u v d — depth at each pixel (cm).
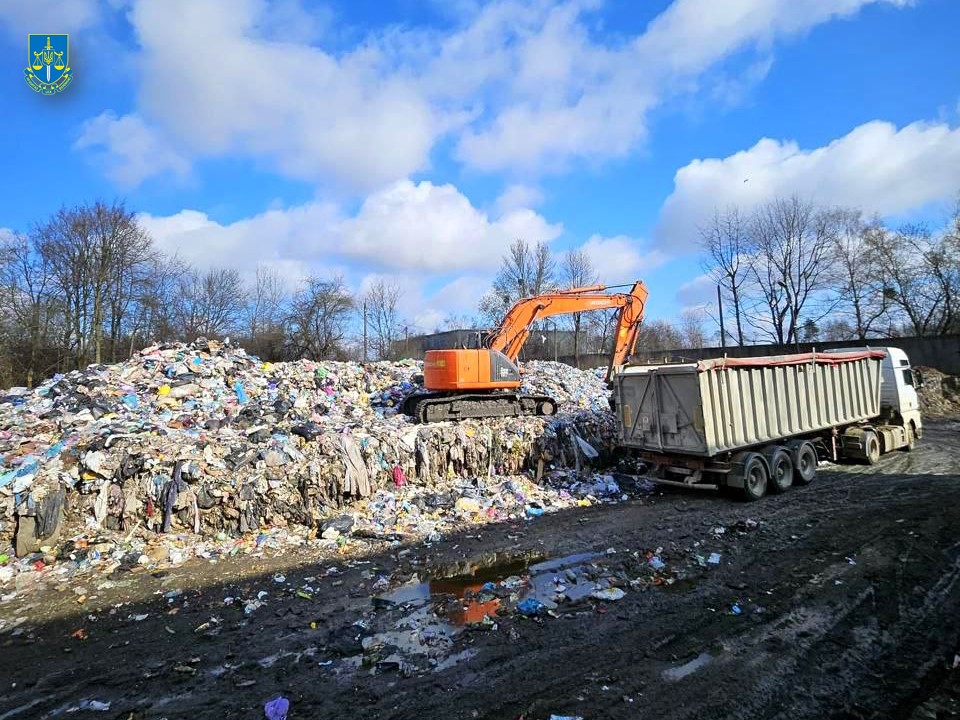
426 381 1402
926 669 425
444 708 388
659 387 1073
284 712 386
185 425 1134
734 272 3750
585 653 462
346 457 988
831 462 1370
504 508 989
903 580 600
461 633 506
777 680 414
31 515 759
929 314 3366
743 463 1004
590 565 688
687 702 387
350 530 857
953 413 2361
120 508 824
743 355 3388
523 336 1509
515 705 389
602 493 1105
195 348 1528
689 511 953
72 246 3053
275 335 3366
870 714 369
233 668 454
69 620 563
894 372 1509
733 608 545
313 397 1417
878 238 3478
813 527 821
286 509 879
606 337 4503
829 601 555
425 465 1094
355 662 458
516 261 4294
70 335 3028
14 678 449
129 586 653
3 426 1030
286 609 577
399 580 656
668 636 490
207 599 611
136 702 409
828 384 1267
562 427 1308
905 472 1208
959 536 736
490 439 1191
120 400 1165
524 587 622
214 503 849
